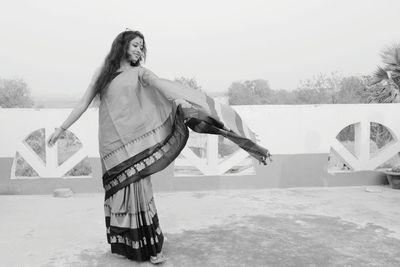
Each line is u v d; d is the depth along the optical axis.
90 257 3.17
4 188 5.75
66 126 3.04
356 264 2.99
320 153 6.15
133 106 2.95
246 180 6.04
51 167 5.78
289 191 5.89
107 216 3.11
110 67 3.03
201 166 5.95
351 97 22.05
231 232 3.84
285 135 6.06
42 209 4.84
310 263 3.01
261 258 3.12
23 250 3.35
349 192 5.80
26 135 5.74
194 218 4.38
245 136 3.05
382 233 3.78
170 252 3.28
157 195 5.66
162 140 3.02
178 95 2.83
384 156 6.29
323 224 4.10
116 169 2.96
